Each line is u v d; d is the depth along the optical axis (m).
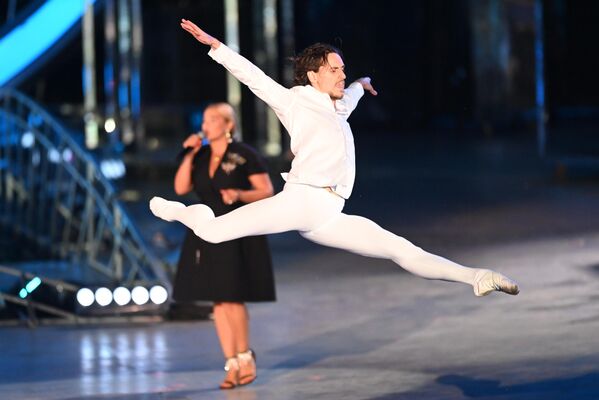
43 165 36.06
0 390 18.16
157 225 37.34
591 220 34.81
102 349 21.62
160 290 24.38
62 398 17.38
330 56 14.25
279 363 19.80
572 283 25.48
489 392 16.39
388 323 22.73
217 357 20.61
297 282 28.05
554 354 18.83
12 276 29.59
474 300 24.44
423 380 17.59
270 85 14.12
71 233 34.56
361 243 13.80
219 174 18.48
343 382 17.89
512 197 40.50
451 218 36.59
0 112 35.19
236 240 18.36
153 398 17.30
